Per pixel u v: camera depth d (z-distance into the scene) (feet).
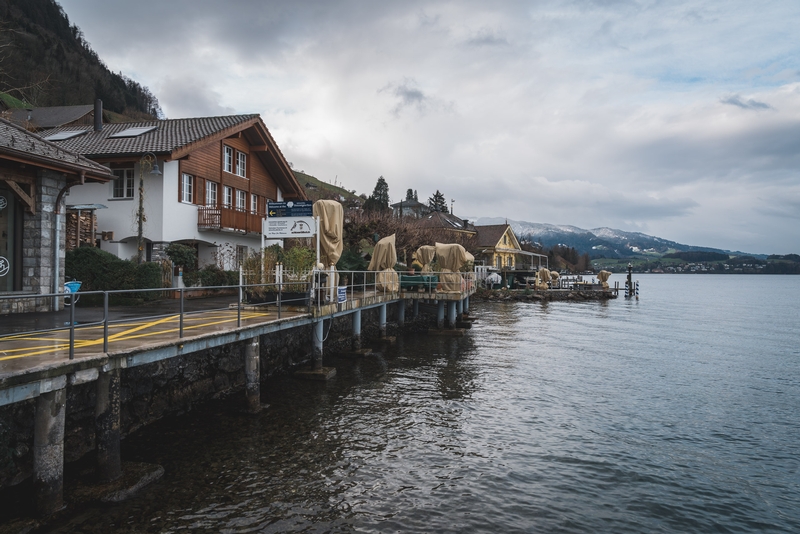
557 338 80.18
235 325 33.24
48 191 43.21
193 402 34.42
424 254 91.56
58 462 19.30
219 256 80.89
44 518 18.95
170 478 24.06
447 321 92.58
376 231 115.55
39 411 18.65
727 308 159.94
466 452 29.84
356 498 23.41
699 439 34.27
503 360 58.85
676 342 80.33
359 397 40.09
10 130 41.19
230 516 21.11
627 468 28.81
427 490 24.68
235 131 82.17
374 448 29.53
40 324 34.58
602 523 22.68
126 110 274.57
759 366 60.90
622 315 126.31
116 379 21.89
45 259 43.01
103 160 68.49
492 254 217.97
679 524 23.06
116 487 21.71
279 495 23.18
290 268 47.50
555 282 206.39
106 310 21.49
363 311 71.97
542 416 37.63
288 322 38.65
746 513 24.27
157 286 59.06
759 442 33.99
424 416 36.04
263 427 31.89
